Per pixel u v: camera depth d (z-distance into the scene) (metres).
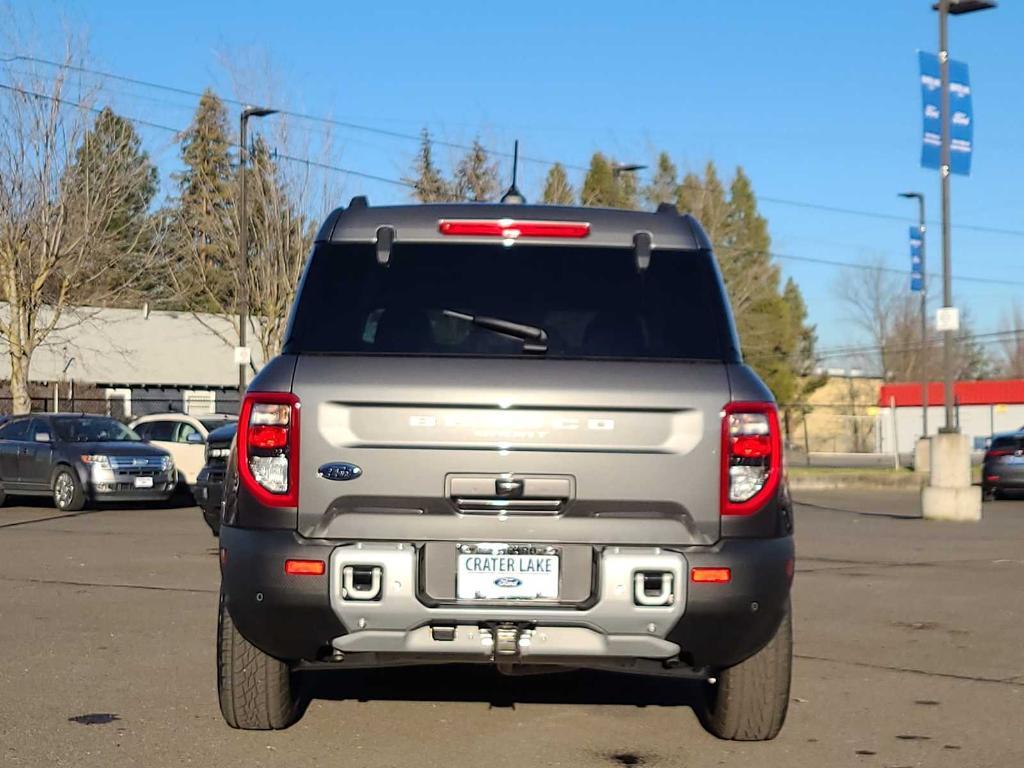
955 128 21.56
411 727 6.43
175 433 24.11
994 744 6.22
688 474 5.20
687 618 5.15
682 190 52.69
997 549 15.74
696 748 6.08
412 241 5.63
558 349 5.38
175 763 5.68
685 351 5.38
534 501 5.19
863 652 8.66
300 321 5.46
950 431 20.88
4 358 44.34
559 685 7.50
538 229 5.64
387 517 5.17
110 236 37.78
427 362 5.26
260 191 40.69
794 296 79.88
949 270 21.30
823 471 34.50
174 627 9.27
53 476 21.39
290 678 6.07
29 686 7.26
